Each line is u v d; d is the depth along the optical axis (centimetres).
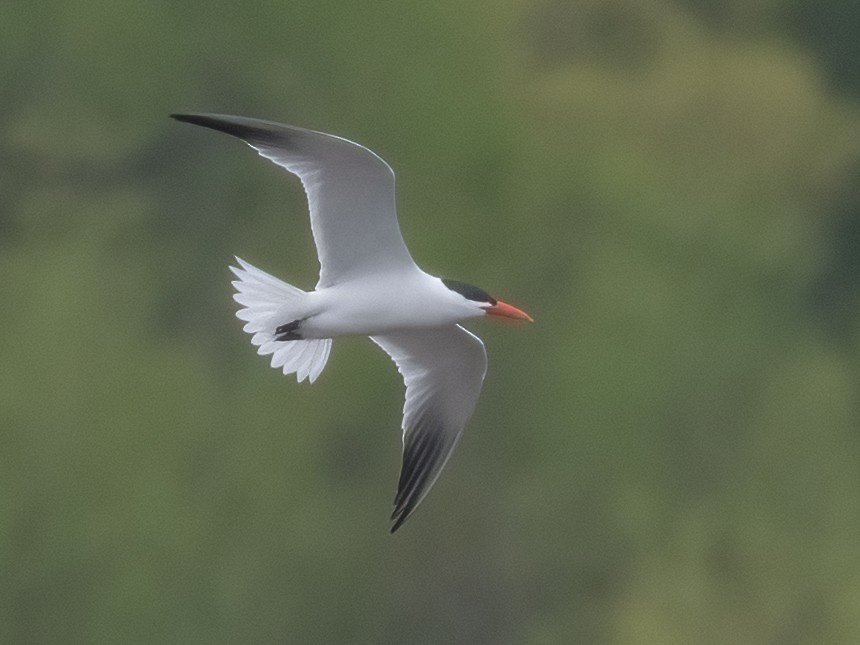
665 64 2155
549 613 1670
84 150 2030
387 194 879
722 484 1748
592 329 1767
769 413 1800
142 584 1569
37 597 1577
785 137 2122
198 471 1653
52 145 2027
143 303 1914
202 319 1938
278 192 1991
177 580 1589
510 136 1834
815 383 1827
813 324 2067
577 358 1733
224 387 1777
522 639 1661
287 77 1933
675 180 2006
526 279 1816
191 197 2011
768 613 1694
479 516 1683
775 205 2094
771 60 2219
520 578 1673
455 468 1691
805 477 1764
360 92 1881
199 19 1992
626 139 2061
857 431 1867
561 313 1788
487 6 1886
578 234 1845
